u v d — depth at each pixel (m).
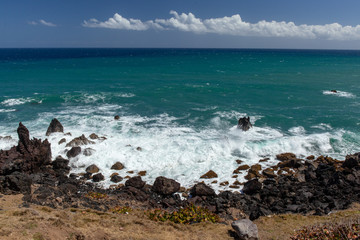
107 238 12.25
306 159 25.78
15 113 37.59
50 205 16.83
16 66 101.25
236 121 35.19
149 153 25.89
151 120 35.31
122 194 19.39
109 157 25.19
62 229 12.26
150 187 20.92
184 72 85.94
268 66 110.12
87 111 39.16
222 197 19.22
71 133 30.19
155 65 111.69
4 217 12.65
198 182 21.81
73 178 21.95
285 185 20.53
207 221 15.75
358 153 25.08
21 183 18.19
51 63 119.25
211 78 72.31
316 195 18.98
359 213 16.05
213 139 28.80
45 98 46.28
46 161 23.69
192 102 45.09
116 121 34.56
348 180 20.91
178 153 25.92
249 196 19.45
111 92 52.56
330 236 10.75
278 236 13.87
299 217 16.19
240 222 13.74
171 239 12.96
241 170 23.52
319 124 34.34
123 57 179.50
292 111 40.03
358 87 59.25
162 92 52.94
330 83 64.38
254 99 47.53
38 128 31.53
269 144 27.86
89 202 17.94
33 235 11.07
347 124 34.31
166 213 16.25
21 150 21.98
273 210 17.81
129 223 14.41
